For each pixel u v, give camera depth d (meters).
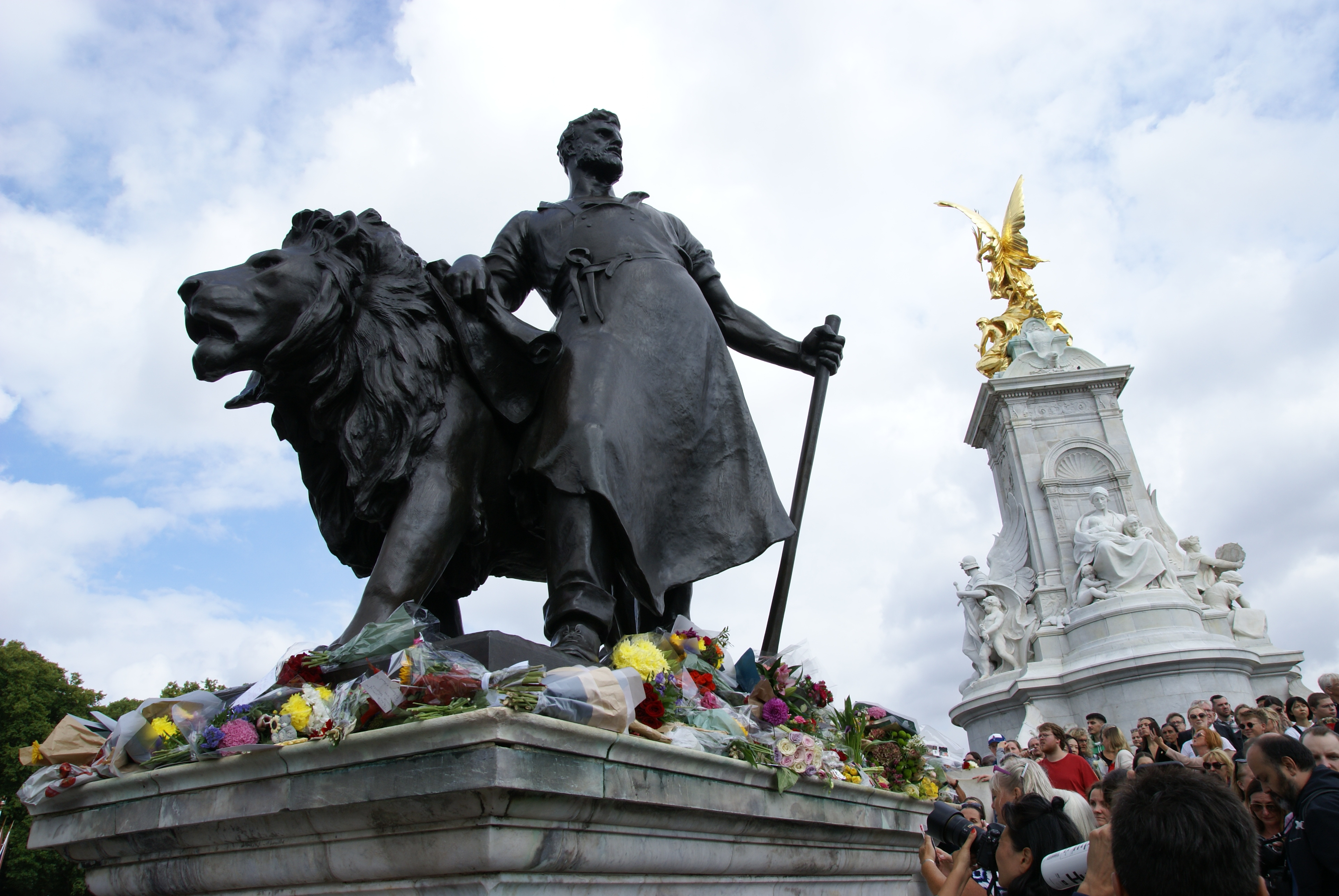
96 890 3.07
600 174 5.28
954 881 4.54
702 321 4.70
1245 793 5.86
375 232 4.21
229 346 3.66
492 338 4.18
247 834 2.63
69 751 3.04
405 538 3.64
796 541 5.11
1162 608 23.83
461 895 2.27
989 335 32.81
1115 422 28.50
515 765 2.20
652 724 2.98
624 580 4.08
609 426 4.02
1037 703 24.03
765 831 3.35
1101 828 3.03
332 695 2.60
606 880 2.61
